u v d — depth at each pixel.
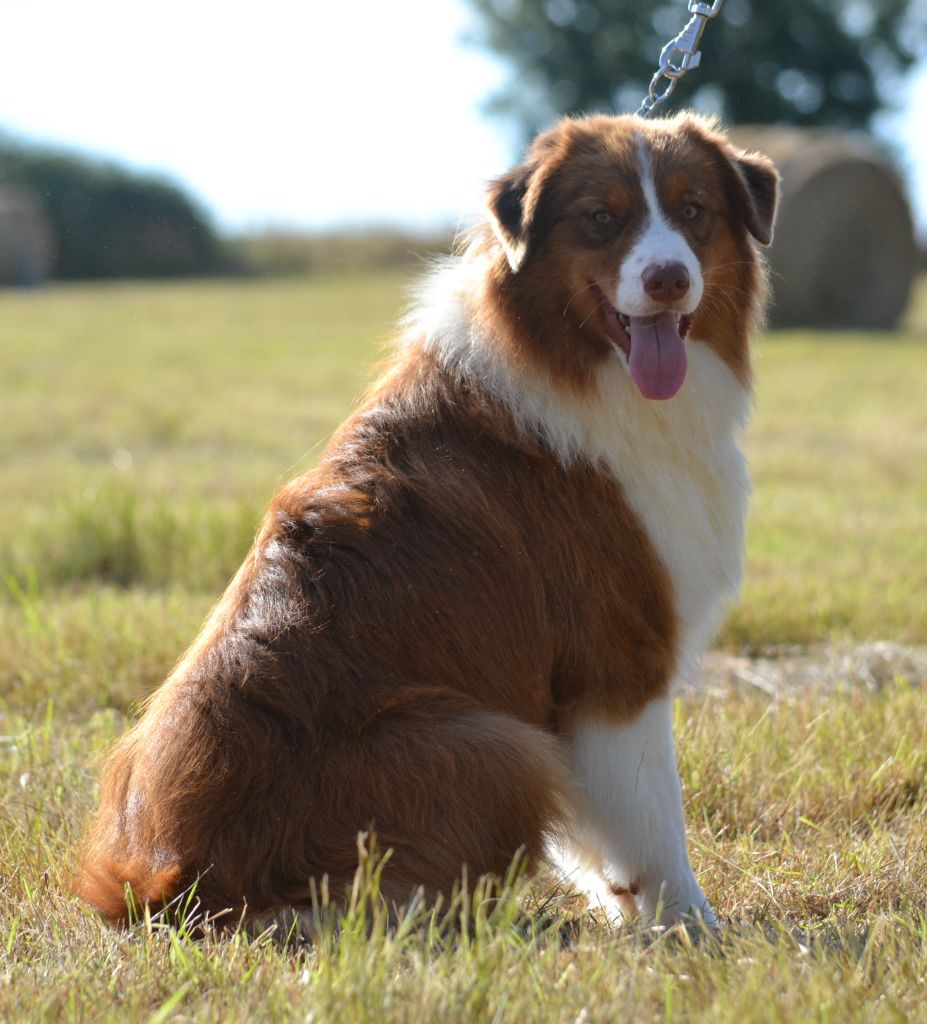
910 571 7.62
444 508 3.72
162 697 3.69
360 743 3.41
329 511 3.70
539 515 3.79
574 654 3.82
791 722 5.16
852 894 3.87
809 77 43.66
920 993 3.02
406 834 3.37
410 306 4.29
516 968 3.06
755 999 2.88
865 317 24.27
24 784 4.60
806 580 7.36
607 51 43.31
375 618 3.56
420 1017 2.80
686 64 4.98
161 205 42.34
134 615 6.61
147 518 8.29
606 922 3.76
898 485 10.52
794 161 23.16
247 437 12.41
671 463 3.95
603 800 3.86
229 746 3.41
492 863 3.46
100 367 18.00
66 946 3.44
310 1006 2.85
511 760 3.46
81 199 41.56
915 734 5.05
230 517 8.29
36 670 5.94
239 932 3.29
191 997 3.07
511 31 44.22
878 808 4.61
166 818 3.43
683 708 5.39
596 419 3.86
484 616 3.68
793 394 15.29
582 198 3.88
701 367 4.04
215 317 26.50
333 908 3.31
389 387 4.02
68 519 8.34
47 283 39.16
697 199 3.95
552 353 3.88
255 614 3.60
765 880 3.97
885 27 43.22
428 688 3.52
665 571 3.89
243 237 43.47
